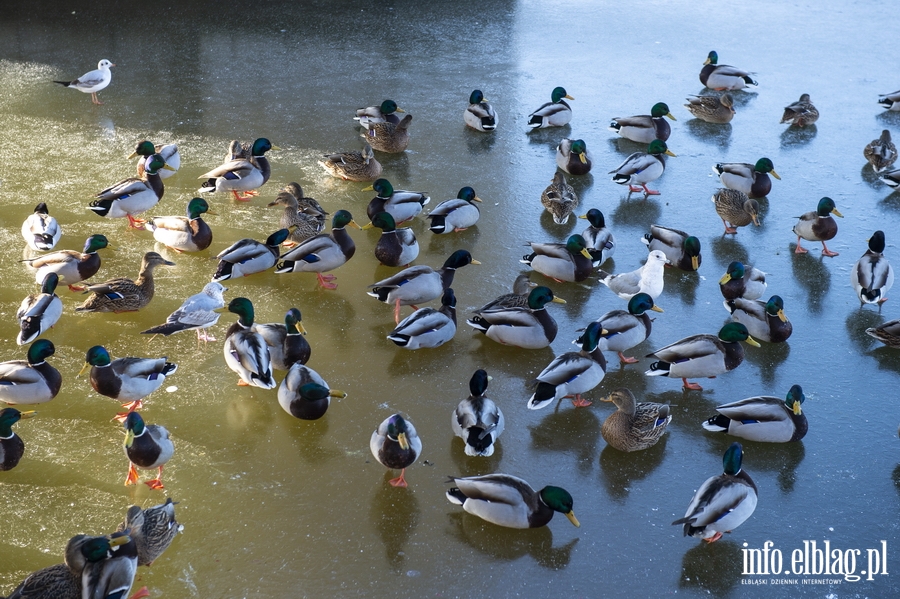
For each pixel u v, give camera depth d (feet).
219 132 40.45
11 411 20.31
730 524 18.57
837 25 57.31
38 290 28.30
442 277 28.14
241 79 46.68
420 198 33.30
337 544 18.81
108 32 52.85
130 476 20.42
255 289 28.94
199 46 51.19
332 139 40.19
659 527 19.49
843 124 43.04
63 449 21.43
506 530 19.29
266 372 22.41
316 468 21.08
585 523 19.56
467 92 46.01
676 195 36.17
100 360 21.62
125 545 16.80
